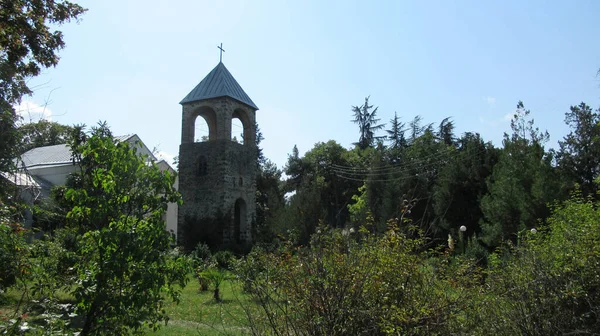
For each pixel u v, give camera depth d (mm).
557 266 6148
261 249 6477
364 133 58281
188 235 34656
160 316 6895
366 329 4852
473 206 31438
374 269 5156
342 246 5453
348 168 50344
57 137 36625
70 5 14297
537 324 5820
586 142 24672
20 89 9281
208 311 14367
